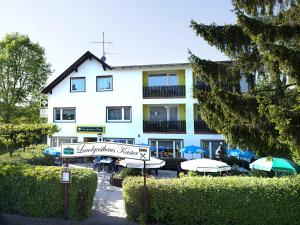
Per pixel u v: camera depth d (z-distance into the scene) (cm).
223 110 960
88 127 2753
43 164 1448
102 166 2203
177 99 2556
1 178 993
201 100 1004
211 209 892
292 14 975
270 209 873
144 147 909
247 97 944
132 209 928
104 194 1426
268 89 1009
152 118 2736
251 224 877
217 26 1041
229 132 964
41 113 2908
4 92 3341
